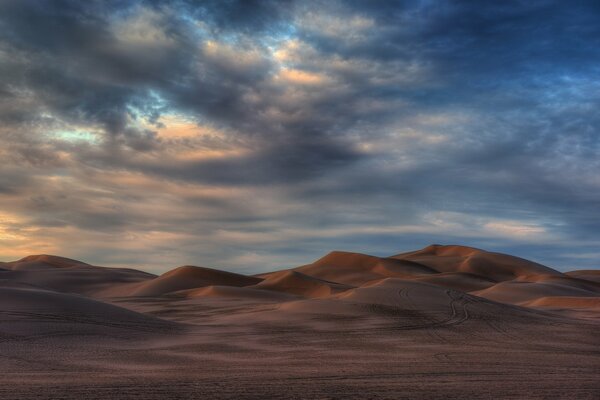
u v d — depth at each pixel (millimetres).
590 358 25250
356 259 174750
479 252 193000
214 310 64188
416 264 174875
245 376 17578
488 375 18469
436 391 14523
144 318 38031
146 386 14906
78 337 29562
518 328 38625
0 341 26688
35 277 126375
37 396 13109
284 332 34906
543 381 16969
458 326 38344
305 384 15680
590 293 107188
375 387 15172
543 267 186250
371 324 38375
